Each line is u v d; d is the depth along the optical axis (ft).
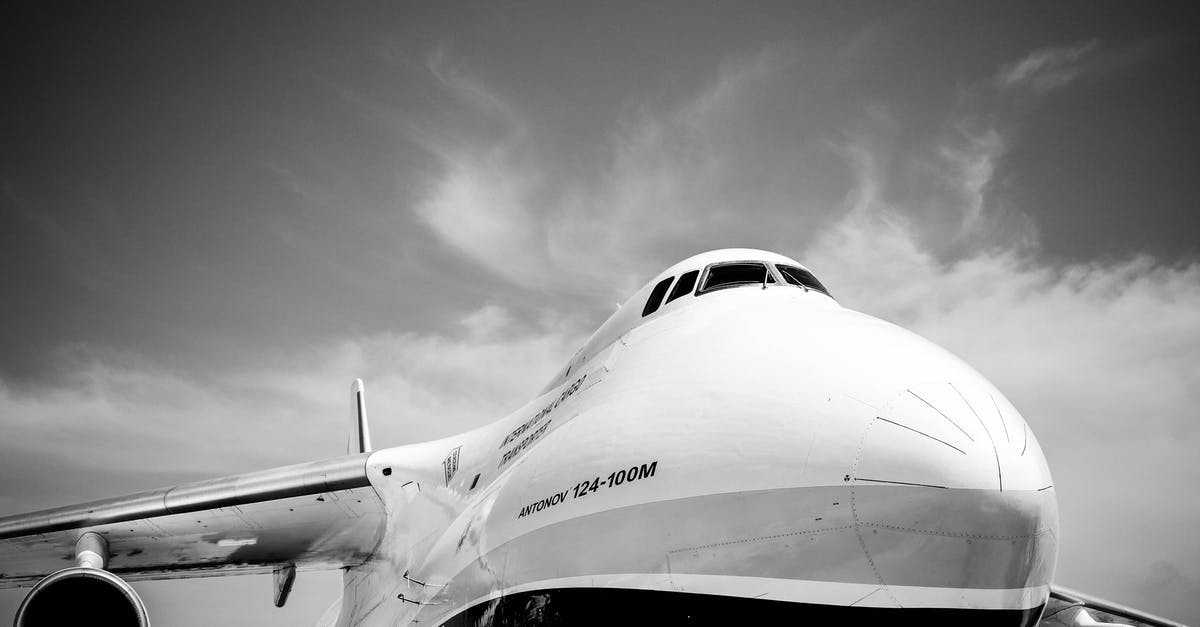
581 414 20.33
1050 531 13.82
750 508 14.58
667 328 21.44
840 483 13.89
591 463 17.76
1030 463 13.82
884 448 13.82
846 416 14.52
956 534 13.16
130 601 26.55
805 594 13.85
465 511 24.13
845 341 16.49
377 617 29.30
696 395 17.11
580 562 16.69
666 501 15.69
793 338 17.33
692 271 23.58
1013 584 13.34
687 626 14.84
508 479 21.72
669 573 15.21
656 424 17.19
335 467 32.55
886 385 14.76
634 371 20.02
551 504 18.20
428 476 30.09
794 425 14.96
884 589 13.41
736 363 17.31
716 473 15.26
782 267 23.89
